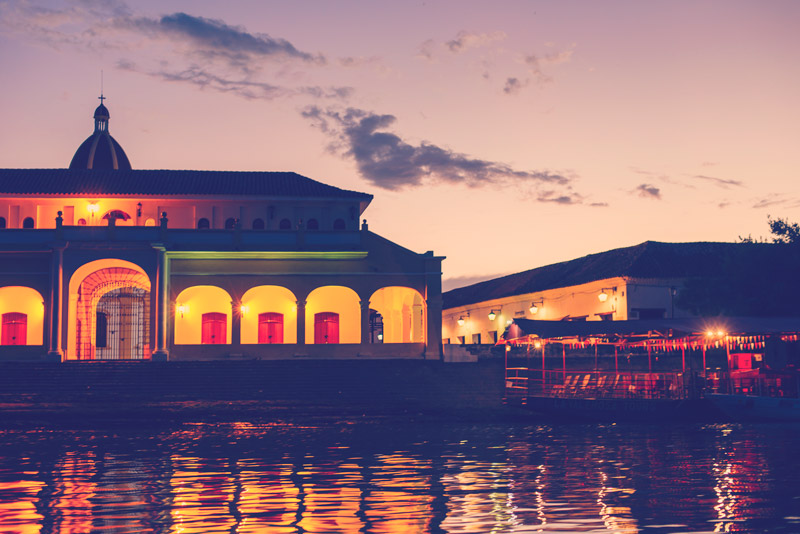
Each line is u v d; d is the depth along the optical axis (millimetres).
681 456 23875
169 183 55406
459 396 41625
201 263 51156
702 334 35438
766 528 14047
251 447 26688
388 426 34438
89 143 78625
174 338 50969
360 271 51812
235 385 42844
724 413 36188
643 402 36594
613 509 15750
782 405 34219
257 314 54000
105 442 28562
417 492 17781
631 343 40781
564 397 38719
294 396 41375
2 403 39094
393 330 57594
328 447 26625
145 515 15438
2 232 49906
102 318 54656
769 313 46875
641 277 51188
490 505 16250
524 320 38219
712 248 55219
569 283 57125
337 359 48250
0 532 14078
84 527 14445
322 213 55219
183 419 36125
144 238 50875
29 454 25047
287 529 14188
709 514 15219
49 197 53000
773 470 20828
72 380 43250
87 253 49906
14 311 52469
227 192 54281
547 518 14969
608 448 26141
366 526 14398
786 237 49594
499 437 29906
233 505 16391
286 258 51531
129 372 44281
